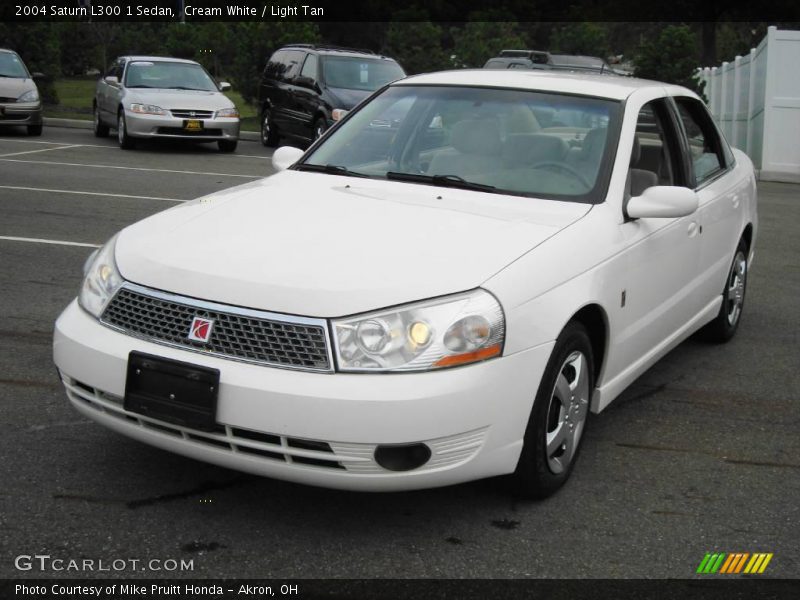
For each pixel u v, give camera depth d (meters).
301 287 3.35
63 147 16.38
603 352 4.18
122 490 3.77
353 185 4.54
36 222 9.16
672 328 5.05
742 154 6.82
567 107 4.72
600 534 3.61
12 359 5.25
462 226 3.89
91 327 3.62
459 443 3.33
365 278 3.39
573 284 3.76
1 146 16.00
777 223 11.16
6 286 6.79
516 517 3.70
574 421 3.97
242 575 3.22
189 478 3.90
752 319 6.92
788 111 16.30
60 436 4.25
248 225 3.90
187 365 3.33
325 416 3.19
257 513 3.64
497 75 5.09
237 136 16.88
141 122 16.14
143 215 9.83
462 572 3.30
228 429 3.30
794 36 16.08
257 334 3.31
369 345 3.25
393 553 3.40
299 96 17.19
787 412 5.04
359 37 44.09
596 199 4.29
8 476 3.84
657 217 4.27
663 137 5.07
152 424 3.49
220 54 34.53
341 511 3.69
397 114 5.01
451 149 4.68
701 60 48.78
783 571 3.39
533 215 4.09
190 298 3.44
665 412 4.96
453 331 3.30
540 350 3.53
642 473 4.19
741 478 4.18
